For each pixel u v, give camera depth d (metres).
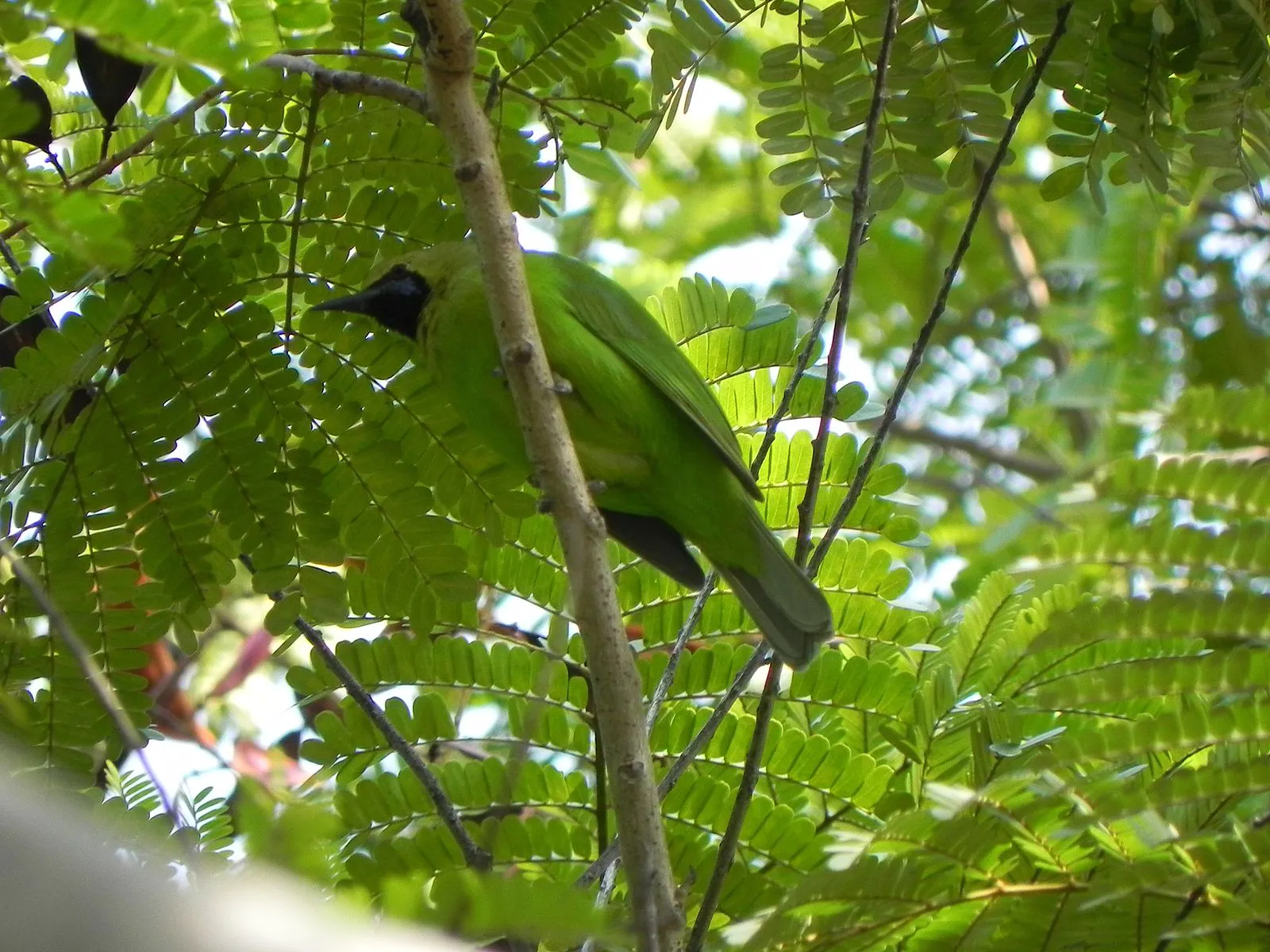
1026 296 20.61
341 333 8.30
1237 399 7.06
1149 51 8.45
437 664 8.59
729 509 9.23
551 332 9.03
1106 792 6.43
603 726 6.34
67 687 7.59
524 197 8.41
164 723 10.87
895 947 6.89
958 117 8.67
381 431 8.31
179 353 7.92
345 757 8.45
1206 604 6.45
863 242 8.01
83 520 7.75
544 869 8.43
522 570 8.95
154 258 7.92
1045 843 6.59
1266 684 6.38
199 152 7.80
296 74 7.73
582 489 6.57
